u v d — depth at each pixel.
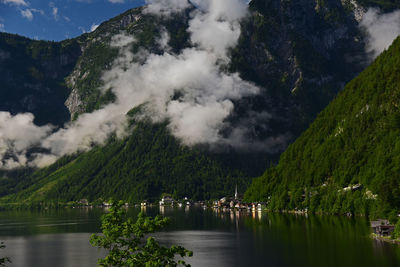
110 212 68.12
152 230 66.50
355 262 116.12
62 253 163.62
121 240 66.94
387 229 150.00
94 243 66.50
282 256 132.88
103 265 64.56
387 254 122.00
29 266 139.50
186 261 135.25
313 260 123.38
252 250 147.88
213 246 163.12
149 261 63.66
